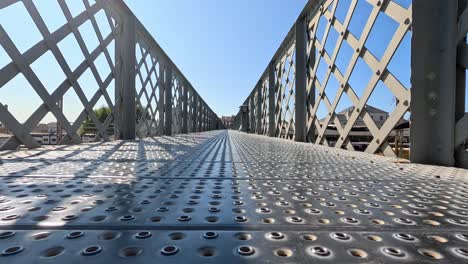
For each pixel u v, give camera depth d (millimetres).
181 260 813
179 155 3682
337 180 2010
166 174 2201
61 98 4434
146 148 4652
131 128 6922
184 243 932
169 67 11055
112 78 6227
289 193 1626
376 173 2309
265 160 3182
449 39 2564
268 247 908
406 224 1126
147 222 1123
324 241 959
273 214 1240
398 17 3027
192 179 2014
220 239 968
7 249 875
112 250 876
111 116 6277
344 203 1425
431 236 1007
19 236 975
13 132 3592
